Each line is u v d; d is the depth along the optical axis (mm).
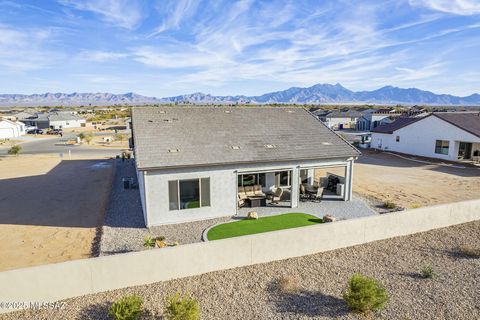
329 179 21828
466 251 11742
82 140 55719
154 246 12641
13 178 26203
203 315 8094
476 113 39688
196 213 16156
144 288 9359
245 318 7977
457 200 19781
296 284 9547
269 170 17406
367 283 8422
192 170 15750
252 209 17797
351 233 12328
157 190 15234
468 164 32125
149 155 15633
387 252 11875
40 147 48312
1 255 12383
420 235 13500
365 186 23438
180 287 9422
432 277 9953
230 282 9688
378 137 43750
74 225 15562
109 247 12914
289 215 16672
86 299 8789
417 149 37906
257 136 19297
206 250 10164
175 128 18547
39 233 14555
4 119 62000
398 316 8031
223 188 16578
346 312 8203
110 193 21375
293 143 19141
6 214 17219
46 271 8523
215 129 19234
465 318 7957
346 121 75312
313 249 11703
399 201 19562
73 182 24719
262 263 10930
